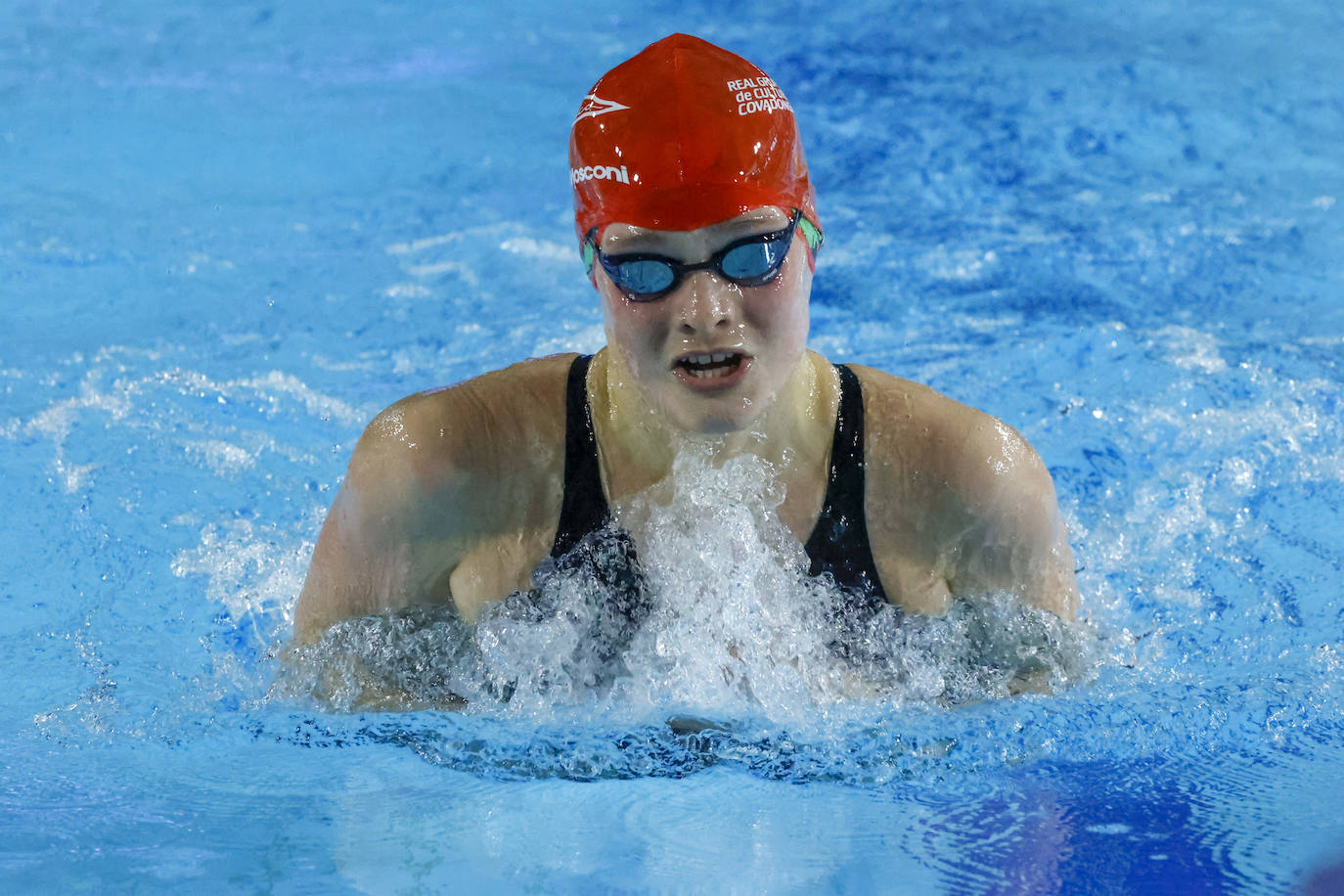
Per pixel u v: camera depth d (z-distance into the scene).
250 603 10.17
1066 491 11.60
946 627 8.37
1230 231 17.22
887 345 14.49
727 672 8.24
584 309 15.50
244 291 16.06
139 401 13.41
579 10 27.36
